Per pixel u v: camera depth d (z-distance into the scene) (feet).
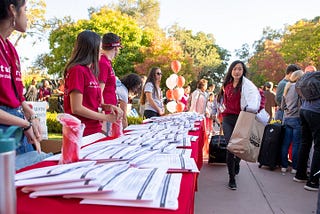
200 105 18.86
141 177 2.90
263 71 86.84
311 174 11.52
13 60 4.82
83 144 5.05
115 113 6.18
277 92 15.49
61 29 65.77
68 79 5.69
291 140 14.20
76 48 5.96
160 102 14.57
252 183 12.62
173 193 2.53
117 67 63.72
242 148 10.14
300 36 77.46
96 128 6.38
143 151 4.28
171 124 8.98
